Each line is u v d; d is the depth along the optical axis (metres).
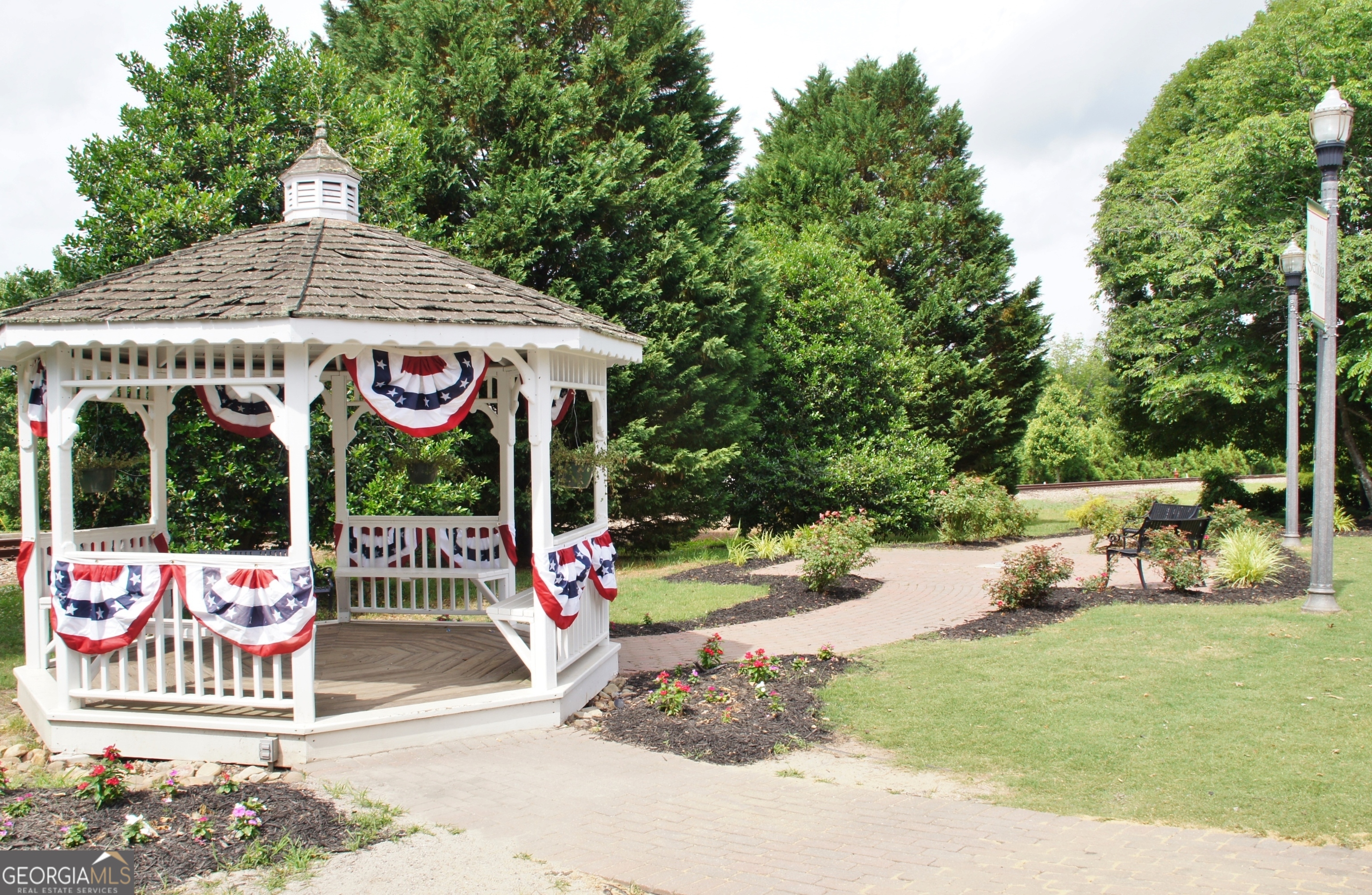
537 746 5.72
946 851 4.03
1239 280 18.97
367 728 5.51
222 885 3.68
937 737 5.83
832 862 3.91
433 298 5.79
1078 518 21.72
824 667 7.76
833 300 19.16
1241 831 4.24
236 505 11.48
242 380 5.38
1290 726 5.75
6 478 20.16
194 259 6.27
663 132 16.16
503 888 3.66
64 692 5.62
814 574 11.67
